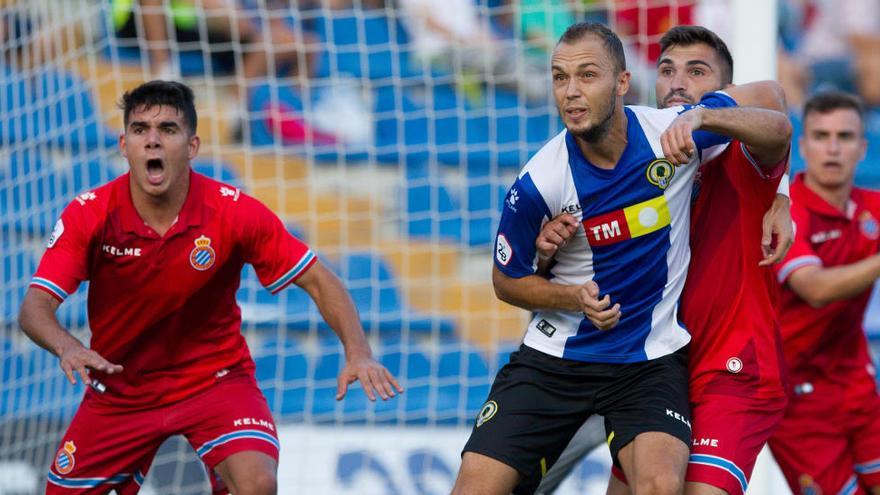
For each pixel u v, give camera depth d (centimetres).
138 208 1598
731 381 1428
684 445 1356
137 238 1588
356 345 1576
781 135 1347
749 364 1429
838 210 2052
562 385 1444
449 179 3181
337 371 2828
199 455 1644
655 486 1302
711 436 1395
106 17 2927
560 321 1459
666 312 1427
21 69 2838
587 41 1327
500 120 3216
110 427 1666
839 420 2019
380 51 3231
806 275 1914
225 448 1606
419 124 3222
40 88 2783
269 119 3141
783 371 1460
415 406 2803
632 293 1416
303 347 2848
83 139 2838
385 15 3209
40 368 2573
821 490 2022
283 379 2798
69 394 2511
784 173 1430
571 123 1337
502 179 3189
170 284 1605
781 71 3484
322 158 3159
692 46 1559
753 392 1425
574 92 1323
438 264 3084
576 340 1441
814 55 3509
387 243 3103
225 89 3112
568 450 1850
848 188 2083
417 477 2427
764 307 1455
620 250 1401
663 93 1568
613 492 1537
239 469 1573
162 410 1656
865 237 2062
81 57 2955
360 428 2453
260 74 3095
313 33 3172
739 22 1986
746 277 1446
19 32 2841
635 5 2877
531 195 1390
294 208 3094
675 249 1412
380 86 3222
